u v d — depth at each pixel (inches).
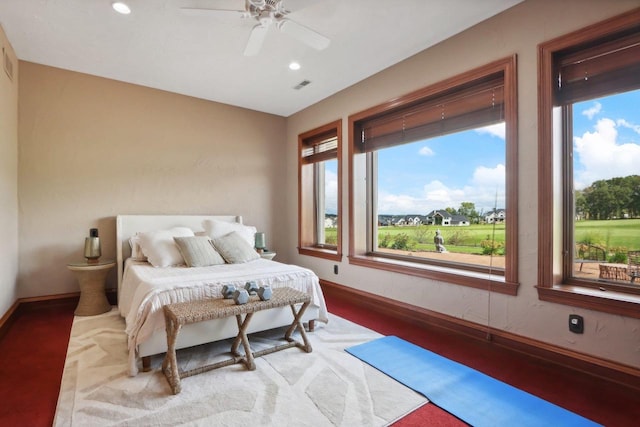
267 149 197.5
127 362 90.2
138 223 152.3
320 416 66.4
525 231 92.7
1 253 108.2
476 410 68.7
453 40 111.9
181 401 71.4
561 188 90.3
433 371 85.3
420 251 134.1
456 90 114.7
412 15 100.3
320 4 94.4
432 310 118.1
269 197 198.2
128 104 154.3
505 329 97.2
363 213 157.5
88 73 144.3
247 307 85.8
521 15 93.7
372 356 94.2
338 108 163.5
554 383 79.4
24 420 64.9
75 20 103.3
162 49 122.1
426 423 64.7
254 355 91.1
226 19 102.4
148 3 94.7
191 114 171.3
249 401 71.5
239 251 139.4
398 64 131.9
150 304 86.7
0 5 95.2
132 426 63.0
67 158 141.1
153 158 160.9
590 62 84.0
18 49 122.6
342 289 159.9
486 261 110.0
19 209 131.2
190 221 166.4
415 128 130.0
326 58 128.6
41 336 108.1
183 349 99.3
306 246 193.8
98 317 128.3
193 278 102.3
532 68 91.4
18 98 130.5
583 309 81.7
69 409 68.1
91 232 138.8
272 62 132.4
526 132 92.5
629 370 74.4
